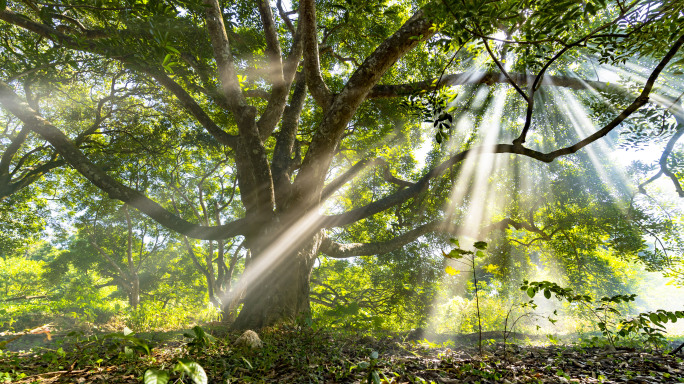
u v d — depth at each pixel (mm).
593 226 13086
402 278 15992
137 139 15875
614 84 8016
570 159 14125
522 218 14180
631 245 12453
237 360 3832
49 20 5359
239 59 11633
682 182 11000
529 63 4852
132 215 23969
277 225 8492
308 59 8242
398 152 16531
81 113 15320
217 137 9664
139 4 5238
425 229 12531
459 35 3543
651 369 3598
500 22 3393
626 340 5652
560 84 10391
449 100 4961
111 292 31297
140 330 10141
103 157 16516
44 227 22125
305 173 8188
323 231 10469
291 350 4797
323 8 12961
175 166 19797
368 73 7555
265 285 8227
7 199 17500
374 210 10070
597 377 3340
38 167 14156
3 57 7367
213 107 15086
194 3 5359
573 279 14211
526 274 16094
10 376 3332
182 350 4320
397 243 12031
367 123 14312
